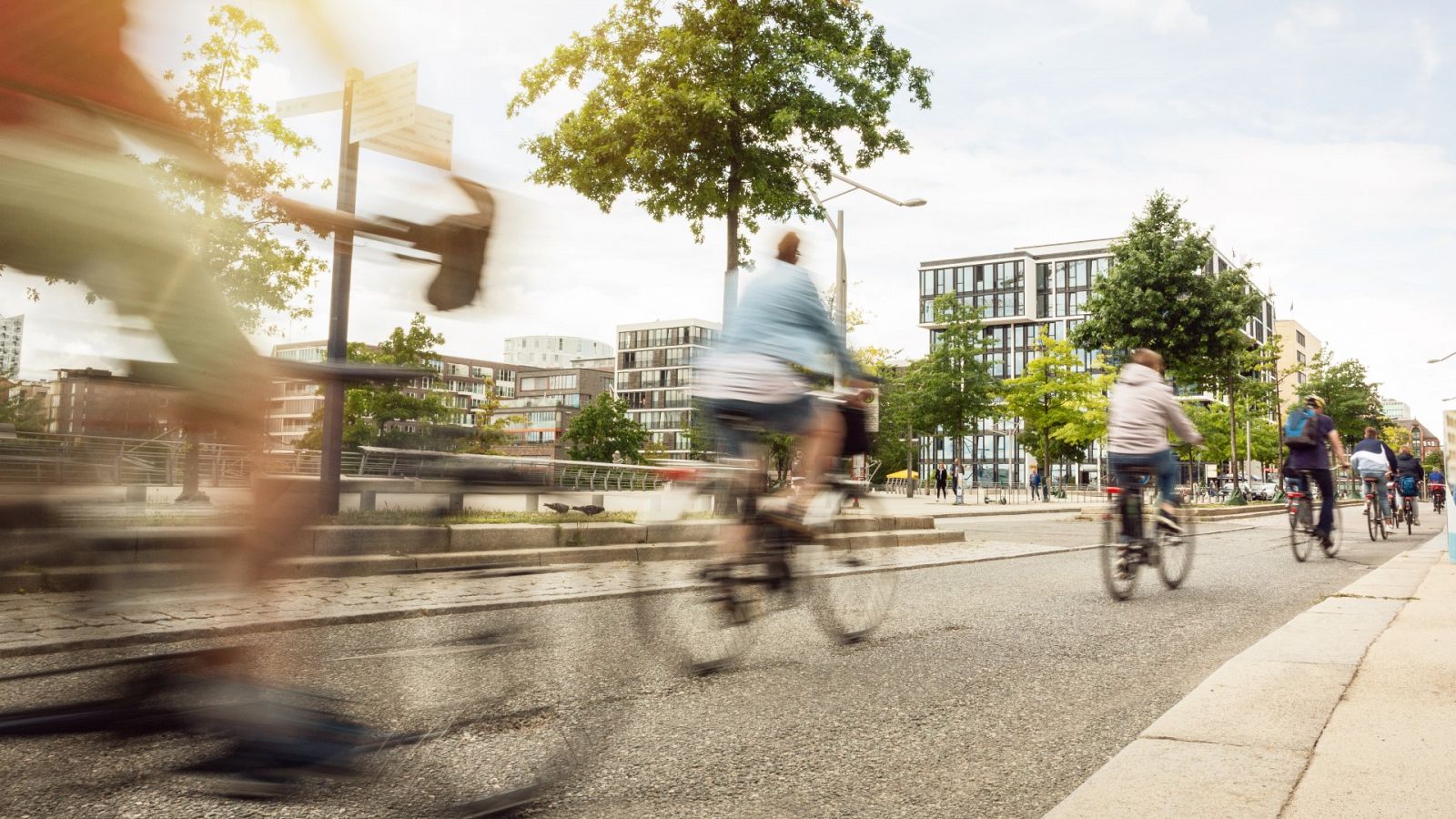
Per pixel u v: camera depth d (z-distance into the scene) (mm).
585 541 3971
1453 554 9578
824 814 2584
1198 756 2918
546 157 14375
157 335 1367
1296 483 10711
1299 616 5633
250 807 2268
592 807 2602
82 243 1284
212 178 1406
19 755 1449
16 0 1215
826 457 4809
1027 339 109062
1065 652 4867
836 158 14961
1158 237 27094
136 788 1524
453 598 1974
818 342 4641
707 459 4551
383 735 1813
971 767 3008
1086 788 2645
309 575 1639
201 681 1499
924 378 41969
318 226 1541
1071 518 22469
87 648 1398
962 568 9062
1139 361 7422
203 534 1459
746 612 4449
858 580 5168
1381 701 3555
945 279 113750
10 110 1229
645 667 4023
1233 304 26359
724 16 13867
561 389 140000
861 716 3588
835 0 14484
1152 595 7191
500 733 2080
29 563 1314
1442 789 2590
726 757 3068
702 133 13781
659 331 139750
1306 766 2812
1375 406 58375
